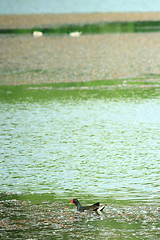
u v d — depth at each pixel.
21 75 137.38
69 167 63.03
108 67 145.00
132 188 53.97
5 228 42.47
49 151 70.88
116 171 60.78
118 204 48.59
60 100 109.69
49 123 88.75
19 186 55.66
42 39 196.00
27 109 101.38
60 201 49.97
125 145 73.06
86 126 85.75
